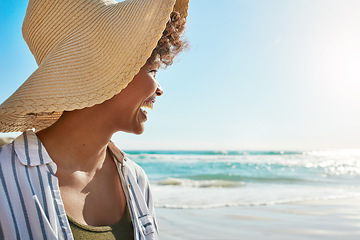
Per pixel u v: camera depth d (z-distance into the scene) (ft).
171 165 91.45
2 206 2.60
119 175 3.77
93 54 3.08
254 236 17.74
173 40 3.61
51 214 2.76
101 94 3.02
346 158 150.20
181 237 17.25
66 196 3.11
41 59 3.45
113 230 3.32
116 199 3.60
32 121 3.64
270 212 24.68
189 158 121.08
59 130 3.25
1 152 2.82
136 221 3.55
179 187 45.32
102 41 3.10
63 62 3.04
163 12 3.05
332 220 21.66
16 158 2.82
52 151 3.19
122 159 3.79
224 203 29.58
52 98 2.93
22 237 2.62
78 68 3.04
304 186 47.57
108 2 3.39
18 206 2.66
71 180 3.21
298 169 86.79
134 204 3.68
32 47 3.51
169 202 30.17
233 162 104.63
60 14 3.22
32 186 2.78
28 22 3.39
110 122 3.32
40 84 2.96
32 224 2.67
